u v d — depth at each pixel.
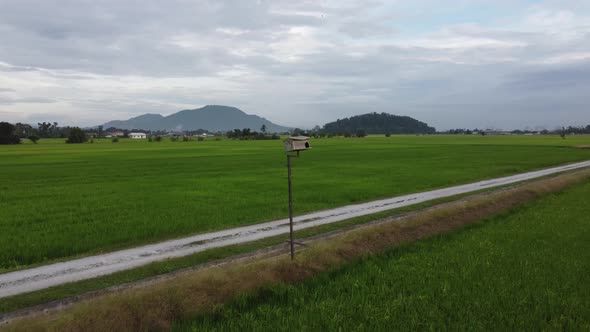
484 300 7.98
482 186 28.28
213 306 7.99
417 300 8.05
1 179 34.88
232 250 12.18
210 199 22.95
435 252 11.55
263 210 19.28
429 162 53.03
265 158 62.31
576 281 8.95
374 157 63.53
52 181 33.25
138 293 7.91
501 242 12.58
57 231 15.09
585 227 14.52
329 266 10.44
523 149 87.00
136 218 17.36
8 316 7.71
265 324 7.20
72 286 9.34
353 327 7.00
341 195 24.14
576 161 53.16
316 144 118.69
